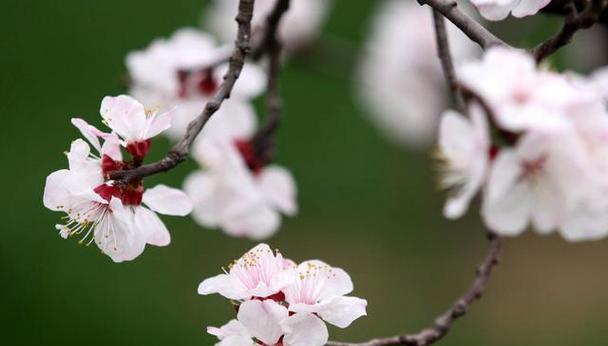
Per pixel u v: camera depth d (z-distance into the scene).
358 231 11.39
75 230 3.91
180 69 6.21
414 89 9.17
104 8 12.30
